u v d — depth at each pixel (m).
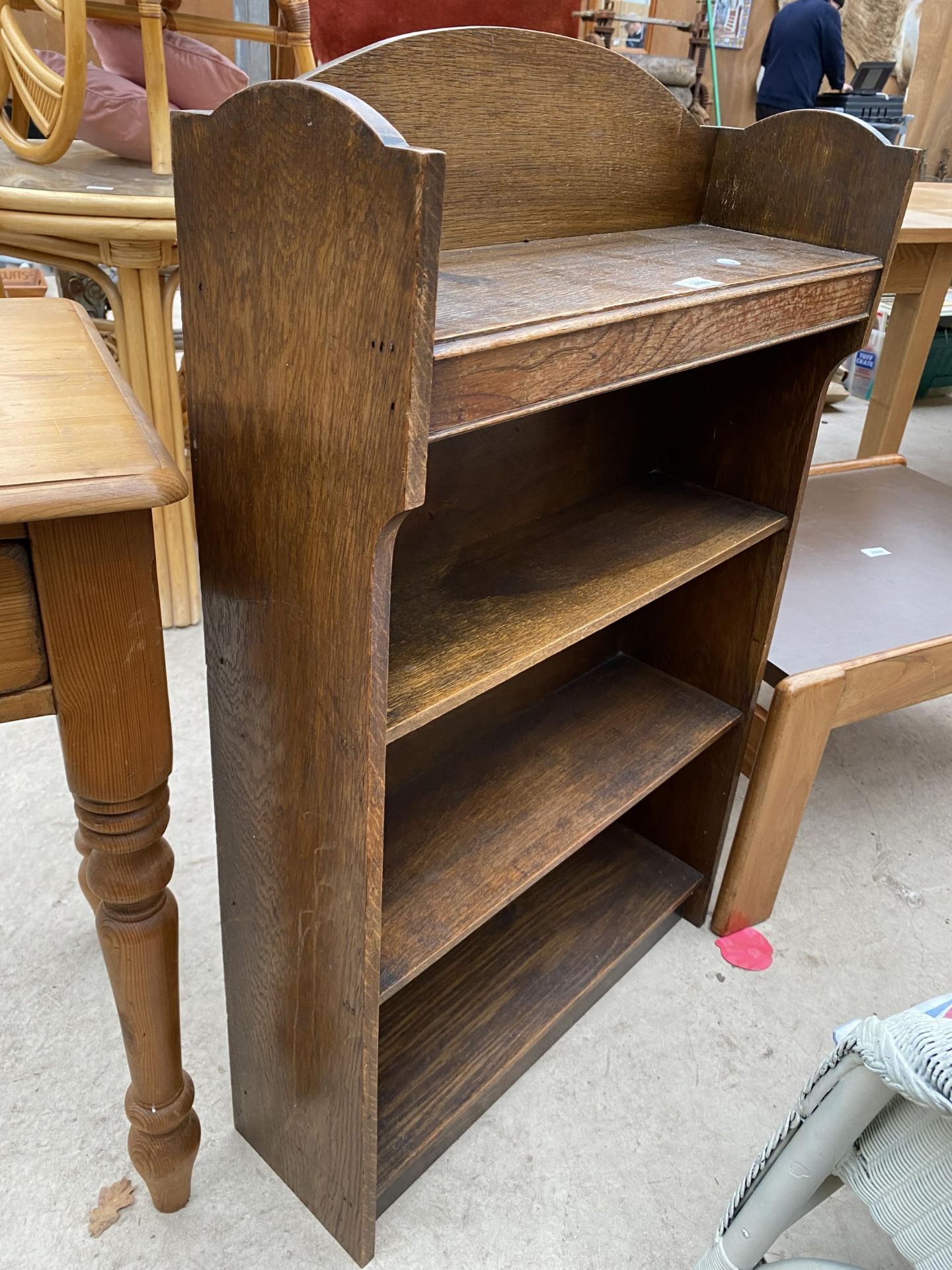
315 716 0.74
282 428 0.67
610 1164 1.12
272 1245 1.02
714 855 1.42
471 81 0.80
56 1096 1.13
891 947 1.44
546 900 1.39
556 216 0.96
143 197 1.55
